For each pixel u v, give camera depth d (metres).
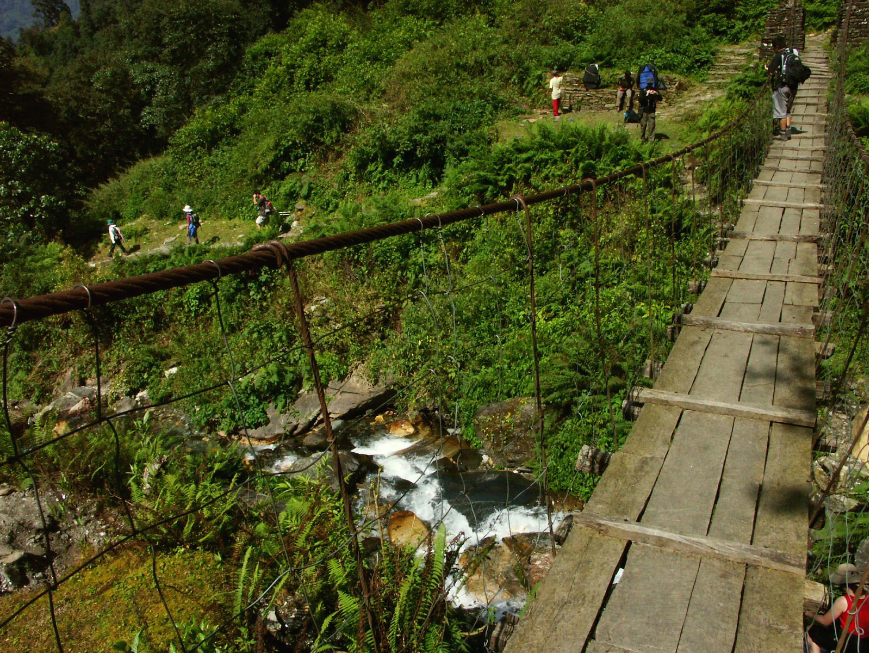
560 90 17.52
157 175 21.81
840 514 4.35
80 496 6.19
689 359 4.90
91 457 6.38
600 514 3.20
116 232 18.05
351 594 4.02
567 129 13.05
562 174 12.48
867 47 16.16
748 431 3.90
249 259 1.88
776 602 2.65
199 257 15.11
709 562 2.89
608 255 9.95
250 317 13.01
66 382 13.70
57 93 29.34
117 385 12.88
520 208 3.27
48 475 6.32
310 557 4.34
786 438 3.81
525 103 18.70
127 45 31.77
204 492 5.54
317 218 16.64
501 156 13.31
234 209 18.80
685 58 18.75
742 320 5.55
